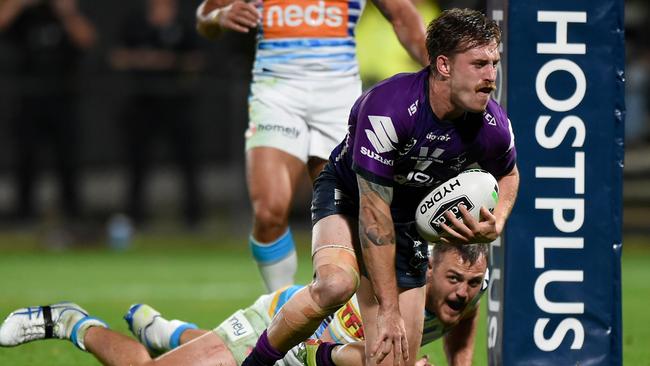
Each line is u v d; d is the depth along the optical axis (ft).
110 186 192.65
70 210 177.99
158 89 172.86
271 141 78.02
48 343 82.79
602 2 58.90
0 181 188.96
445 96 51.80
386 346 53.47
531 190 59.21
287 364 61.57
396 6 73.87
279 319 56.95
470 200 53.52
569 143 59.26
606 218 59.67
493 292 61.00
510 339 59.52
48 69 172.24
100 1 230.07
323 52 78.43
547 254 59.47
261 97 78.89
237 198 176.45
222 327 62.44
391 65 138.72
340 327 61.00
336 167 58.75
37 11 169.89
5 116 177.06
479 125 53.11
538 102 58.95
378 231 53.52
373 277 54.03
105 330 64.03
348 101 79.36
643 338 88.38
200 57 173.27
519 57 58.75
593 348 59.93
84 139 183.01
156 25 170.91
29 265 154.51
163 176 192.54
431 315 60.64
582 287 59.72
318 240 57.88
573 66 59.06
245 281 135.44
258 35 79.82
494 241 59.52
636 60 193.57
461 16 51.13
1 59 172.96
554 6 58.70
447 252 58.85
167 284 131.95
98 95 176.35
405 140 52.90
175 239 179.22
